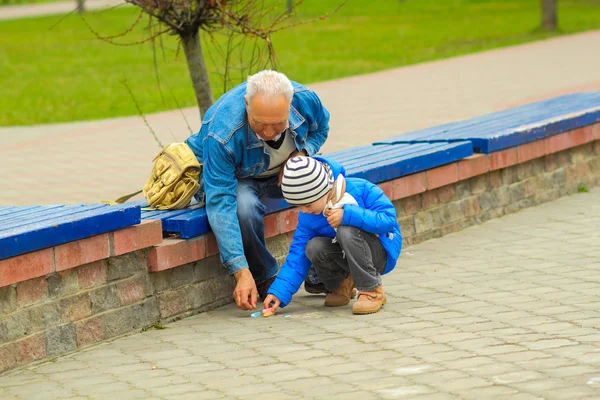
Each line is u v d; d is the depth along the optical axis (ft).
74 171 51.47
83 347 23.61
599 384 18.88
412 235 33.24
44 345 22.72
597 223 34.37
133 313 24.81
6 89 98.07
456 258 30.99
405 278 28.94
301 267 25.88
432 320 24.26
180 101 80.38
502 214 36.68
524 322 23.56
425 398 18.70
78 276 23.44
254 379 20.57
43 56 129.39
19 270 21.75
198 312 26.66
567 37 108.68
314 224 25.59
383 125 58.18
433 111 62.13
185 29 36.17
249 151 25.81
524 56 91.61
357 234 24.73
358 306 25.29
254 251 26.50
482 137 35.17
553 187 38.86
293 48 119.34
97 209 25.07
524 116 40.68
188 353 22.80
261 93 24.03
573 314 23.99
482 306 25.30
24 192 46.42
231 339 23.77
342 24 150.92
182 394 19.90
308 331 24.03
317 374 20.61
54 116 77.41
